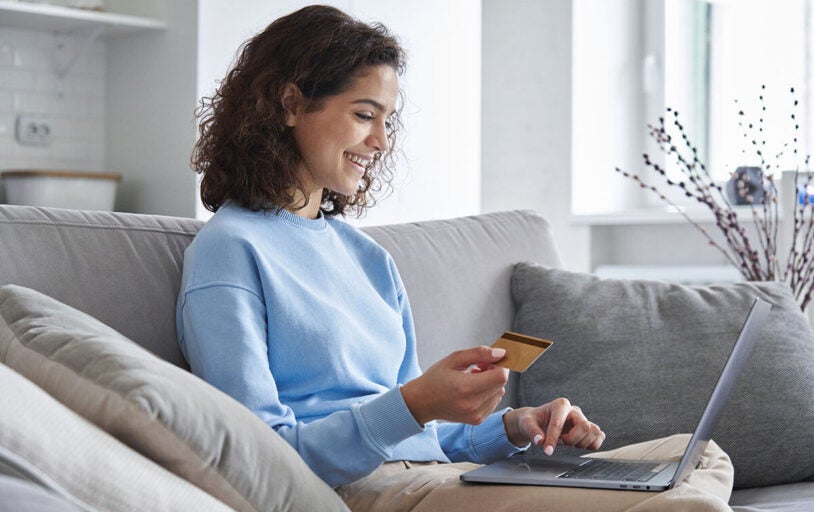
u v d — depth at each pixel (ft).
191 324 4.77
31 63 12.48
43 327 4.00
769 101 13.12
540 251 7.44
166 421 3.42
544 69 14.56
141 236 5.26
